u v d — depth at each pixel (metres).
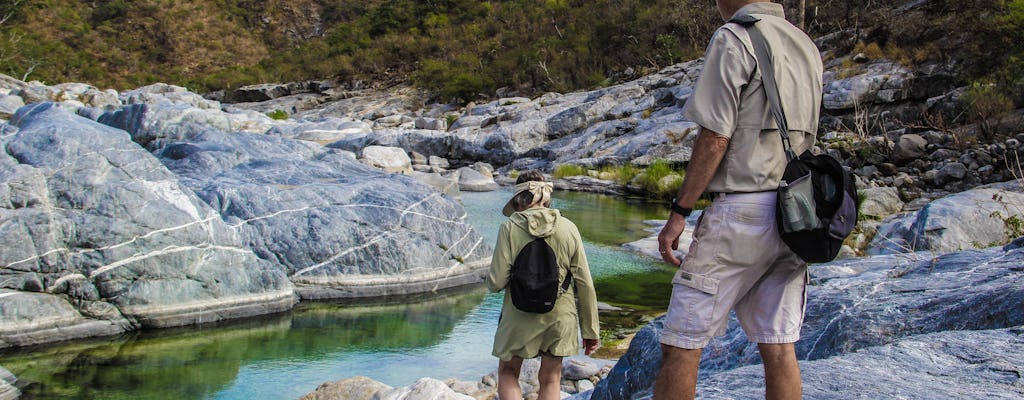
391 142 27.83
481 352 7.33
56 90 31.41
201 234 8.06
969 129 19.48
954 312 3.93
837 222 2.05
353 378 5.35
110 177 8.02
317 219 9.34
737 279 2.17
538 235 3.67
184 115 16.67
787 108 2.13
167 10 99.25
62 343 7.10
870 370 2.98
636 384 4.37
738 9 2.28
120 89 84.19
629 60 43.44
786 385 2.25
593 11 51.88
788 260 2.22
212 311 7.98
